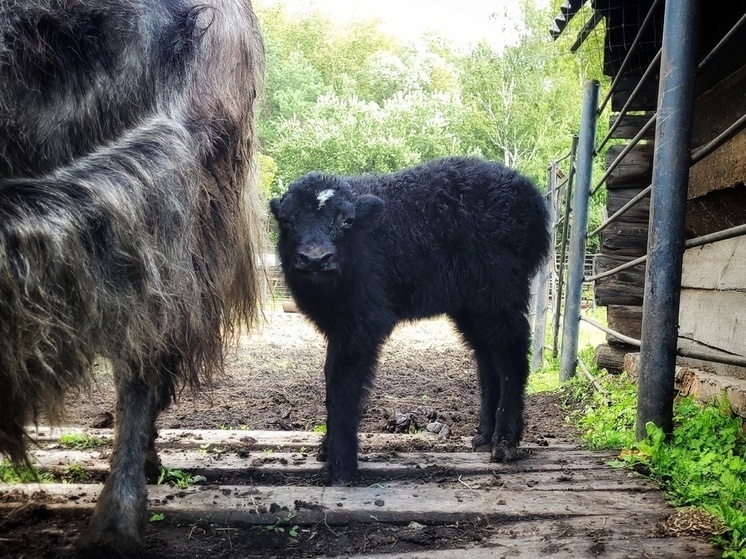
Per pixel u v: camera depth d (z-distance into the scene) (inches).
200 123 34.5
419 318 52.0
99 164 28.2
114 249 26.8
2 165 26.0
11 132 26.3
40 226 24.5
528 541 31.1
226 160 37.6
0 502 35.2
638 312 76.0
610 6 71.1
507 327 49.6
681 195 43.8
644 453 42.8
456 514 34.6
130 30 32.0
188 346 34.3
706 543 30.3
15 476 38.0
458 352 119.0
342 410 42.6
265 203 47.0
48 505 34.3
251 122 41.3
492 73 338.6
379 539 32.3
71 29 29.6
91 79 30.0
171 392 38.2
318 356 107.9
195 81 35.1
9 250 23.8
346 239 45.3
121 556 28.8
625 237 75.9
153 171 29.3
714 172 59.4
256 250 43.6
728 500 33.6
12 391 24.0
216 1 38.3
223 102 36.8
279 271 57.6
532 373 97.6
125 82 31.2
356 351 44.4
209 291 36.0
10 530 32.0
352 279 44.9
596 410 61.4
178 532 32.7
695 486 36.3
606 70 76.8
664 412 44.7
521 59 346.3
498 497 37.1
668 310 44.4
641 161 74.4
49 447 47.6
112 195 27.0
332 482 40.5
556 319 99.3
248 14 42.2
